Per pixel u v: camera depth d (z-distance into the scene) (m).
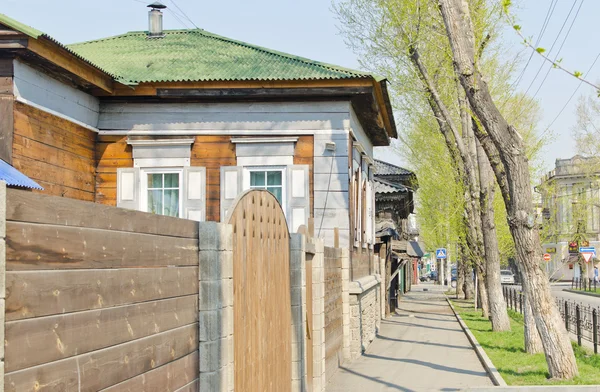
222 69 14.89
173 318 4.96
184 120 14.70
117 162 14.62
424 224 43.47
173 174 14.69
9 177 9.24
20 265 3.05
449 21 12.27
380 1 19.89
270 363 7.75
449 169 31.27
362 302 16.89
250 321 6.88
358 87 14.15
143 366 4.38
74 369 3.48
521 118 27.00
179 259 5.12
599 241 69.38
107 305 3.88
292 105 14.66
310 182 14.55
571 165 59.59
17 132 10.94
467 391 11.14
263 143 14.63
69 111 13.00
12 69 10.80
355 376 13.17
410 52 20.00
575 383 11.54
